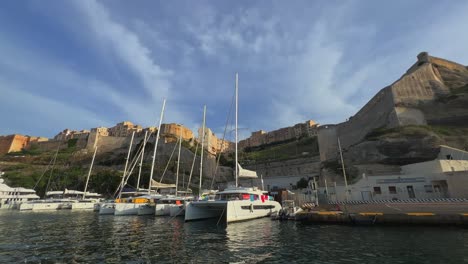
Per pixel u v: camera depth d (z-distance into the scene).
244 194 20.64
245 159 90.44
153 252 10.65
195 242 12.54
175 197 28.31
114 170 70.69
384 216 16.77
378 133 44.91
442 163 28.38
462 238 12.10
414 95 49.34
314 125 123.31
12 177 61.66
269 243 12.22
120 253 10.51
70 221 21.94
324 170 46.03
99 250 11.02
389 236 13.26
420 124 44.09
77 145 102.00
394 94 49.41
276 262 9.17
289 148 105.44
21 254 10.30
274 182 51.25
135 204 27.20
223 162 87.00
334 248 11.04
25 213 31.67
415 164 32.06
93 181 59.22
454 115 43.41
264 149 120.88
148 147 83.44
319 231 15.35
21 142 106.88
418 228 15.21
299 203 30.23
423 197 27.89
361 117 59.12
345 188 31.88
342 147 62.66
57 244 12.24
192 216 20.17
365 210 20.39
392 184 29.55
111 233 15.30
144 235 14.55
